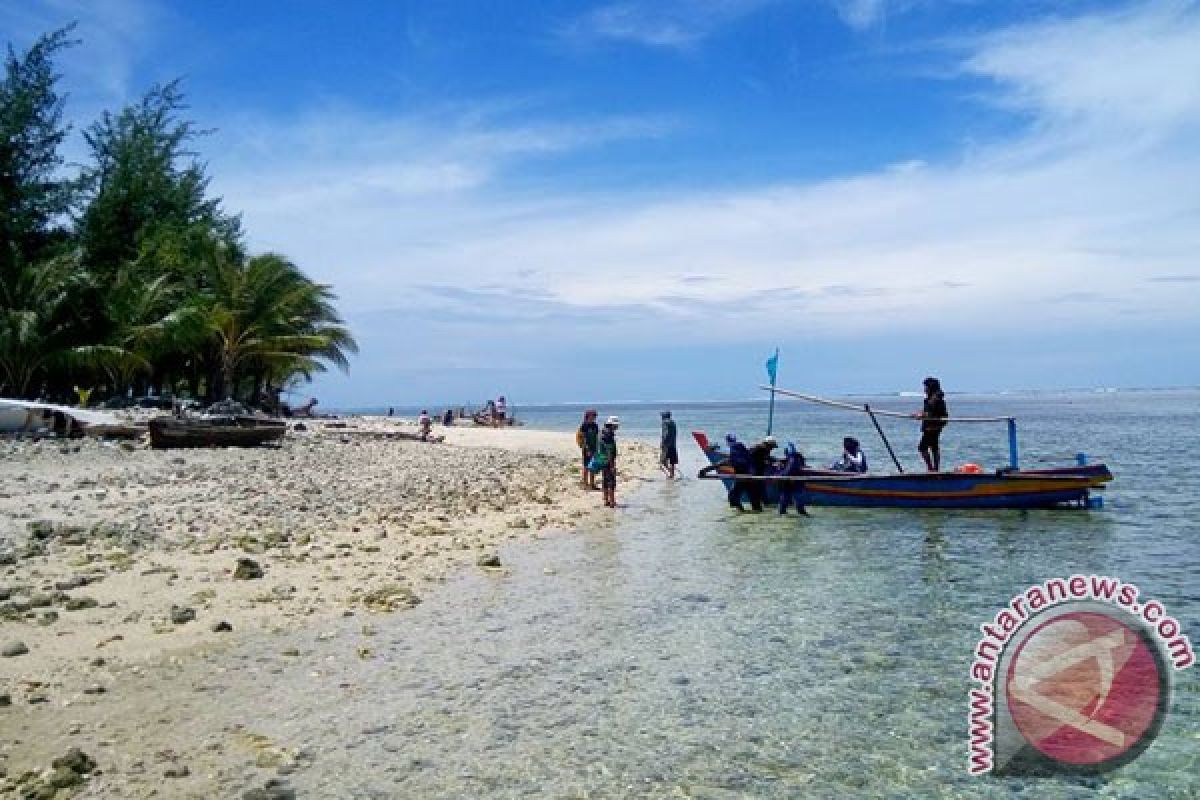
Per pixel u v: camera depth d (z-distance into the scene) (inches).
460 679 292.0
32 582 378.6
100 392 1684.3
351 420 2310.5
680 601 409.7
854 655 328.2
